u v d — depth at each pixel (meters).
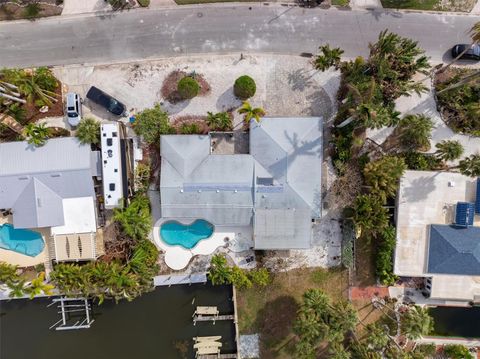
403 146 38.38
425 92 38.44
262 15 38.34
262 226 36.47
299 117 36.59
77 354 39.66
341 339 33.31
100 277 34.62
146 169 37.44
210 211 36.69
